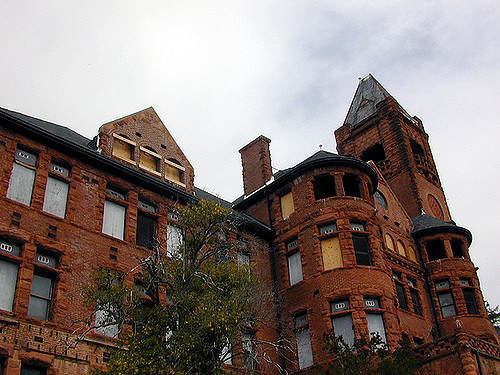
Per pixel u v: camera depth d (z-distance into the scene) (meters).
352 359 24.41
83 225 25.77
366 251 31.95
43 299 23.08
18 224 23.47
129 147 31.47
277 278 33.28
